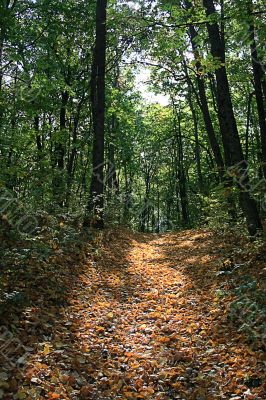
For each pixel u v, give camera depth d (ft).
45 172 37.83
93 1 58.85
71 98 75.31
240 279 28.58
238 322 22.27
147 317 25.99
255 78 45.39
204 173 114.32
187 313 26.17
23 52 56.85
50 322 21.93
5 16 43.98
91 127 85.46
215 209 51.52
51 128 61.82
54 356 18.28
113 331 23.20
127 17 38.47
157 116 126.52
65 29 60.59
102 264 38.04
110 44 63.16
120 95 88.99
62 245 34.68
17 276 24.63
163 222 168.66
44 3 54.49
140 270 39.96
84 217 46.78
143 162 149.89
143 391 16.84
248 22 31.07
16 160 35.76
